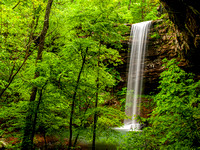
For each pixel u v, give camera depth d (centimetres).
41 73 508
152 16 2388
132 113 1742
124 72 1955
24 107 495
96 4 730
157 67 1723
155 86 1756
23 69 760
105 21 679
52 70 504
